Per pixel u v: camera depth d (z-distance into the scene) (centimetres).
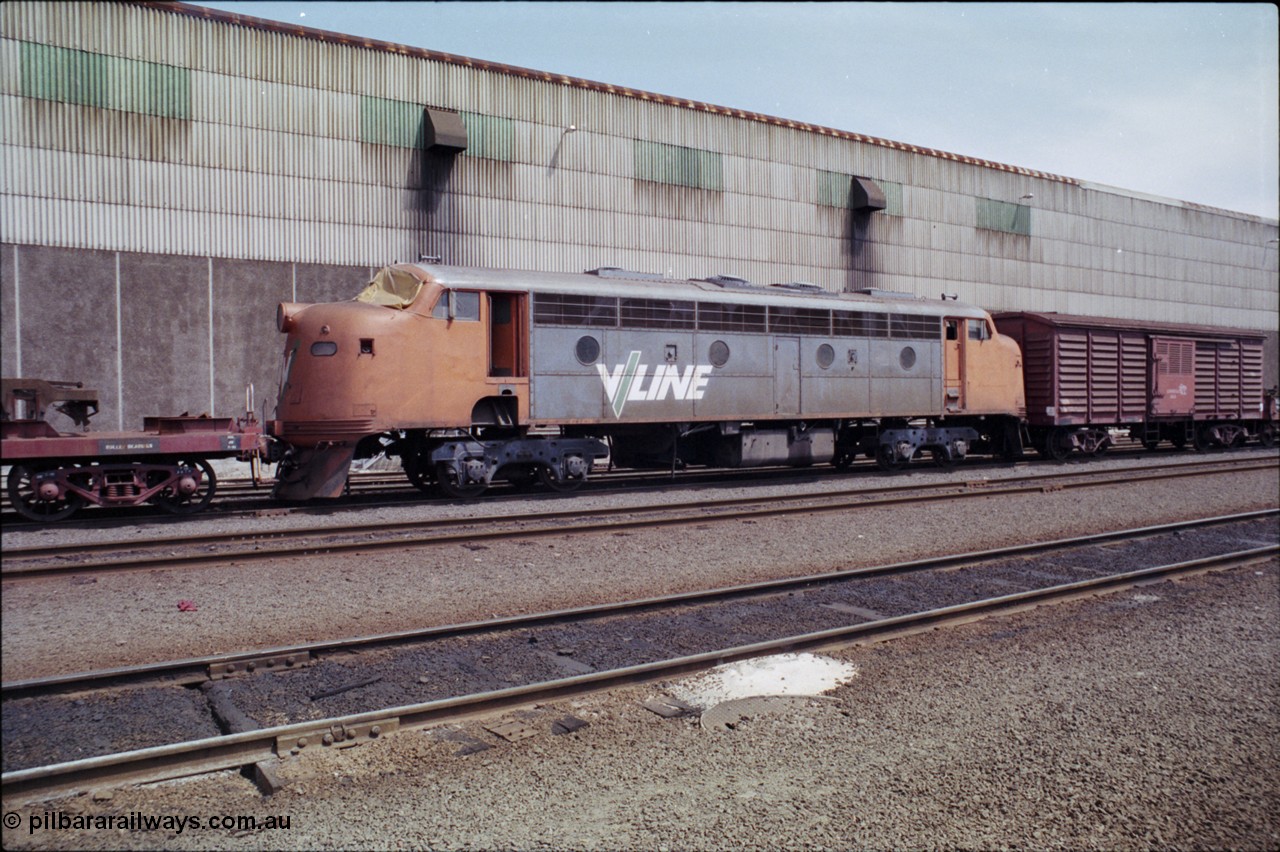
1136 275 3775
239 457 1253
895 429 1841
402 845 384
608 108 2494
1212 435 2706
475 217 2297
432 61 2245
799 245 2834
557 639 690
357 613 751
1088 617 760
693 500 1377
